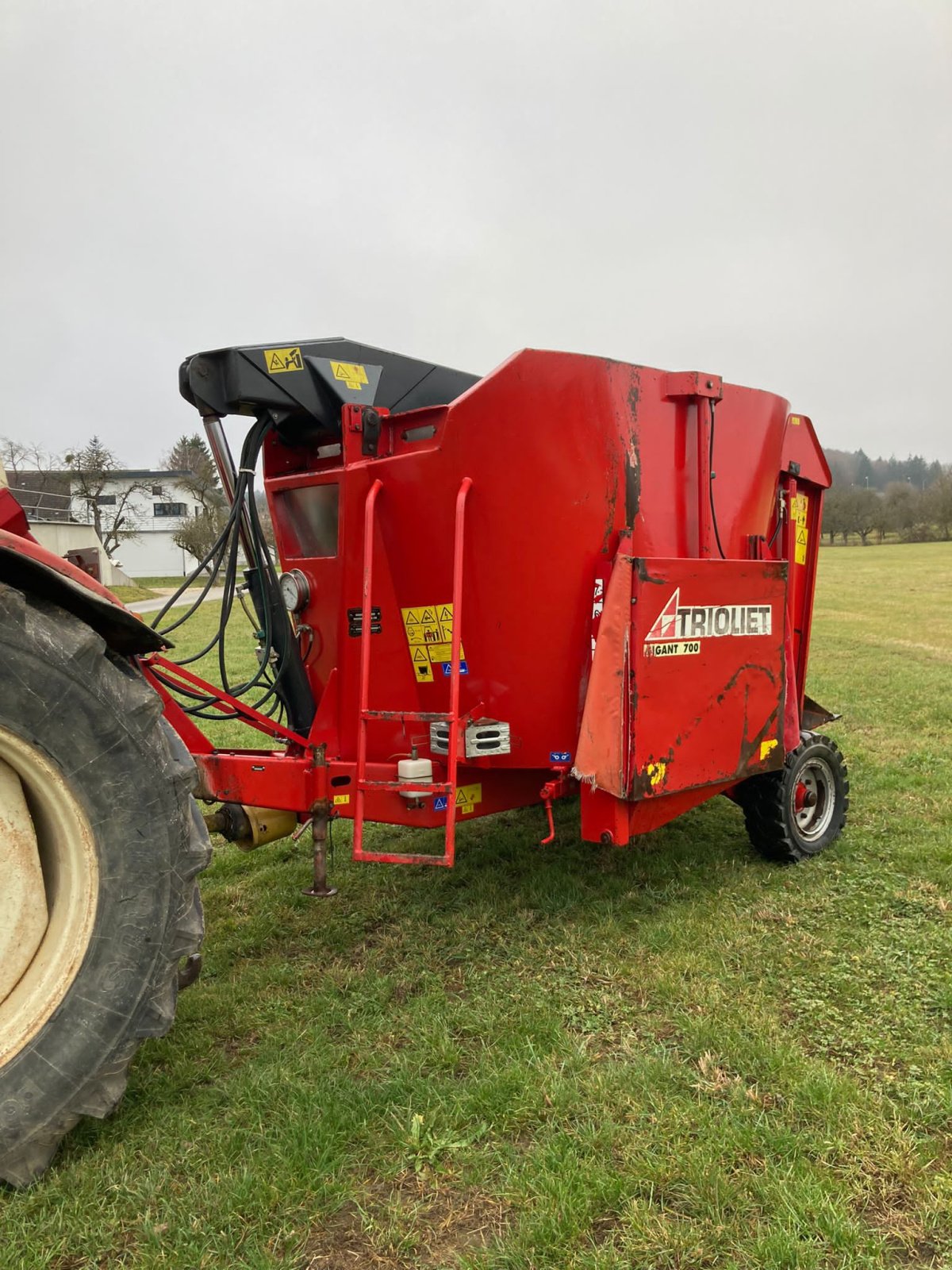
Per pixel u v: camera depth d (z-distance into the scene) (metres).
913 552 53.59
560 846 4.91
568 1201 2.18
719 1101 2.60
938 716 8.12
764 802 4.45
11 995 2.27
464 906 4.13
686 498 3.92
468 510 3.51
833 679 10.35
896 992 3.19
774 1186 2.22
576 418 3.54
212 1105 2.61
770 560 4.41
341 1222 2.18
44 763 2.22
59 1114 2.23
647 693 3.56
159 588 36.53
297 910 4.14
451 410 3.45
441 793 3.35
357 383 3.96
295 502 4.22
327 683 3.97
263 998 3.28
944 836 4.80
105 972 2.27
